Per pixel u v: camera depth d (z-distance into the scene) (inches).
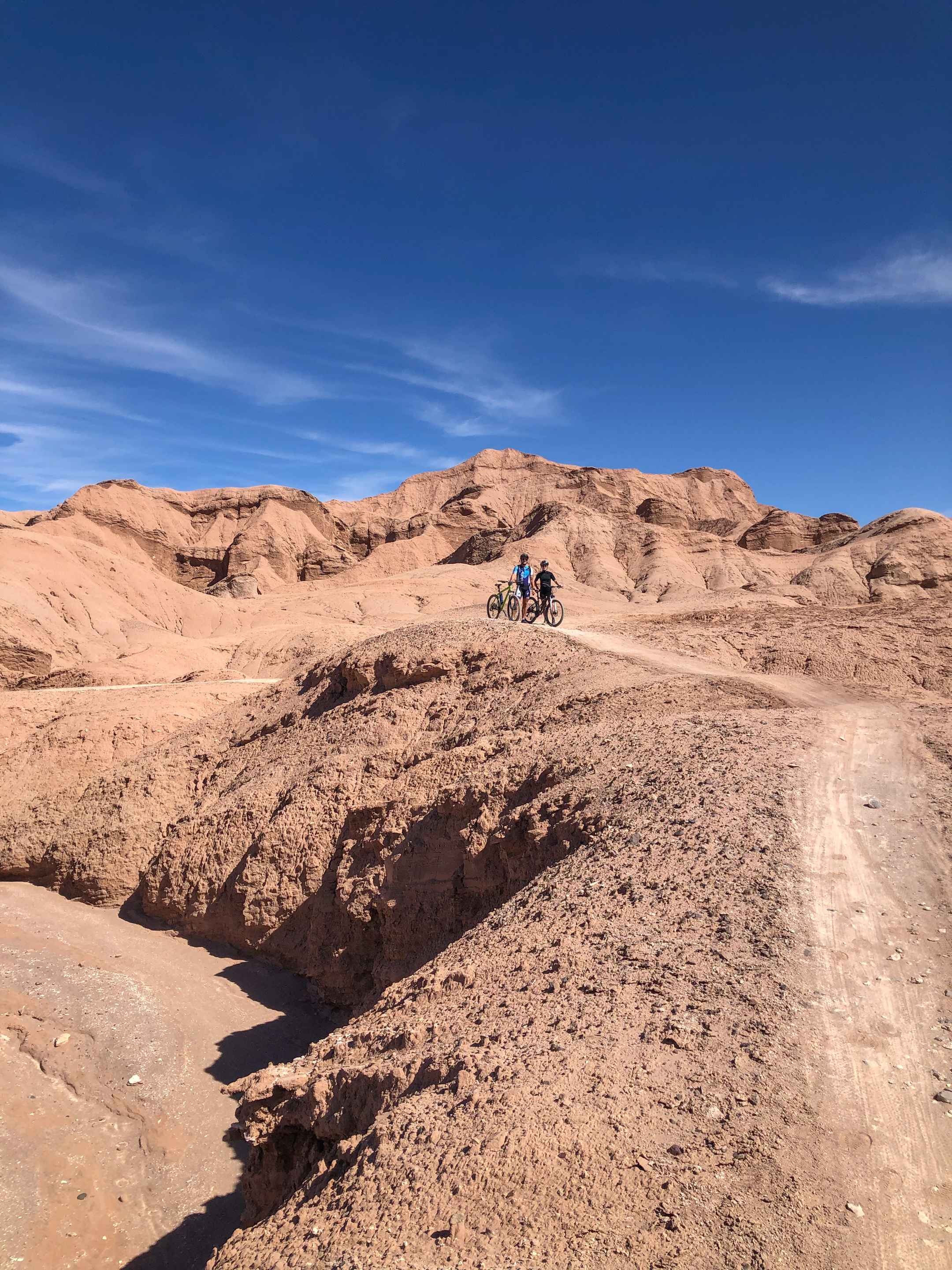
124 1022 703.1
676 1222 181.0
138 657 1955.0
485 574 3811.5
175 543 4849.9
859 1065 224.2
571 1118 216.2
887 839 344.2
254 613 3668.8
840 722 516.7
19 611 2635.3
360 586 3848.4
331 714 927.0
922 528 3710.6
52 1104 617.0
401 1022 332.8
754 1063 227.9
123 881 949.2
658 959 286.5
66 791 1104.8
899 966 263.9
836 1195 184.2
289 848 778.2
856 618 884.6
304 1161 328.5
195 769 1032.2
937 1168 190.2
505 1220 192.2
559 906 360.2
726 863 341.4
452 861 588.4
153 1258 500.1
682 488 7126.0
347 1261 199.5
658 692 640.4
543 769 553.0
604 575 3946.9
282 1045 670.5
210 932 834.2
